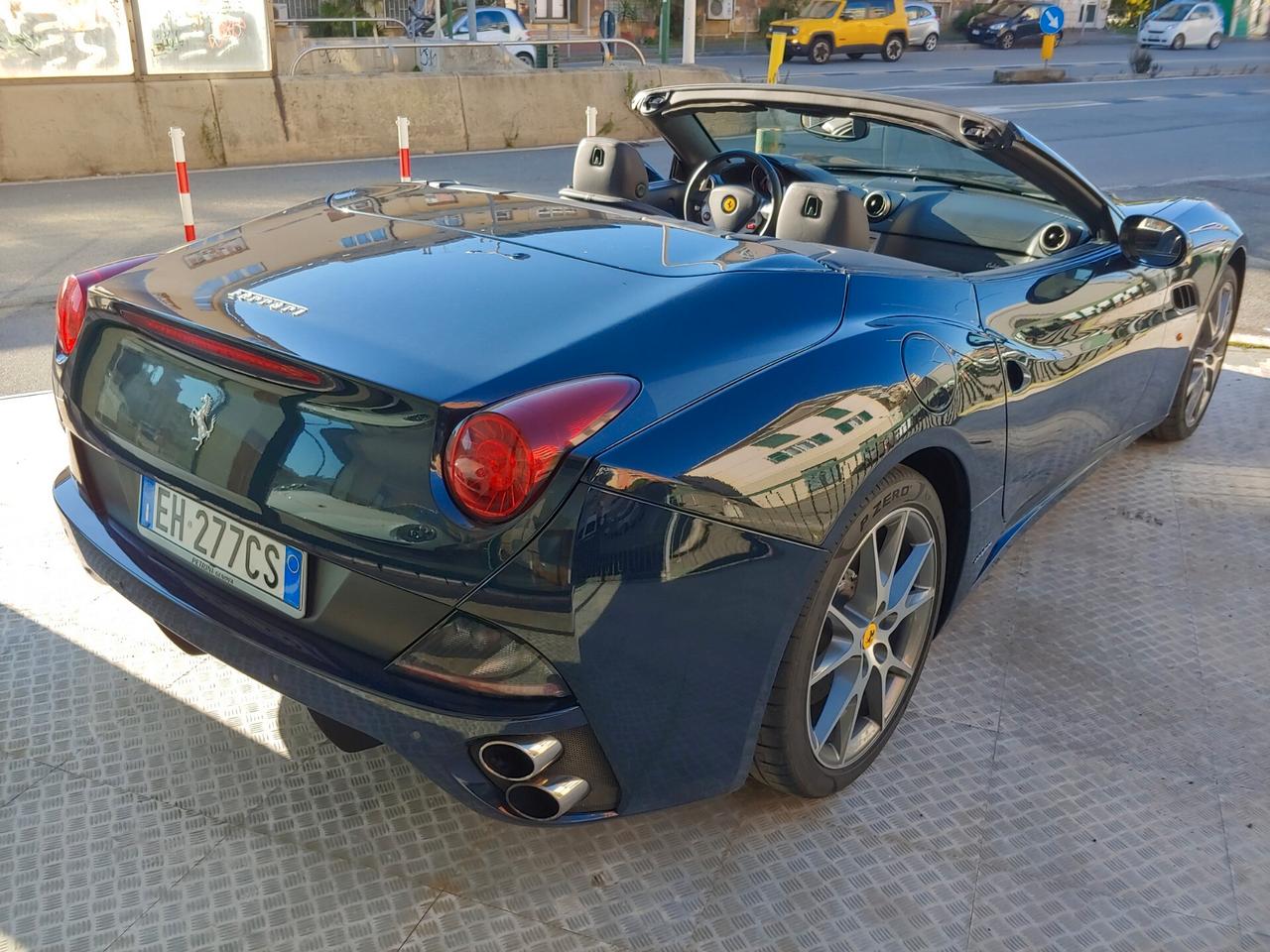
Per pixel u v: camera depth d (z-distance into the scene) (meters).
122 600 3.04
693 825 2.30
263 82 12.05
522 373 1.77
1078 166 11.84
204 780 2.37
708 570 1.83
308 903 2.07
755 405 1.91
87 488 2.33
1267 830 2.35
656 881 2.16
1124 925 2.09
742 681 1.96
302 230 2.45
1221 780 2.50
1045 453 2.90
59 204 9.41
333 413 1.80
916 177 3.32
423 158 12.72
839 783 2.34
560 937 2.02
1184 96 20.70
